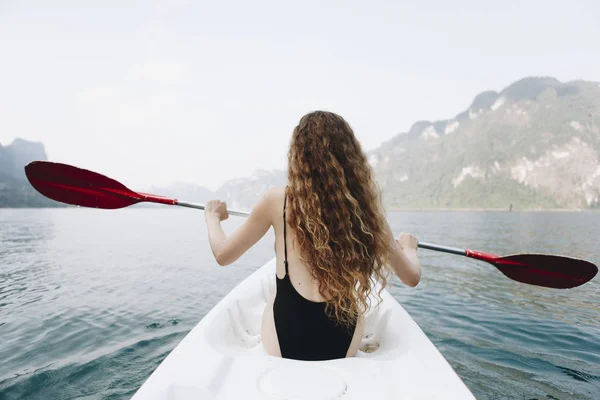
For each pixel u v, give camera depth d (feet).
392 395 3.67
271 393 3.64
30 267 24.36
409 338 5.32
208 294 16.85
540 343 10.84
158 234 55.36
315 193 4.32
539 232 68.39
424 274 22.95
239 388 3.75
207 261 27.22
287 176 4.55
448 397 3.65
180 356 4.39
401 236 5.35
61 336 11.19
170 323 12.44
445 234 63.62
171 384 3.76
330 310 4.39
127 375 8.63
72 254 31.04
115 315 13.37
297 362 4.17
